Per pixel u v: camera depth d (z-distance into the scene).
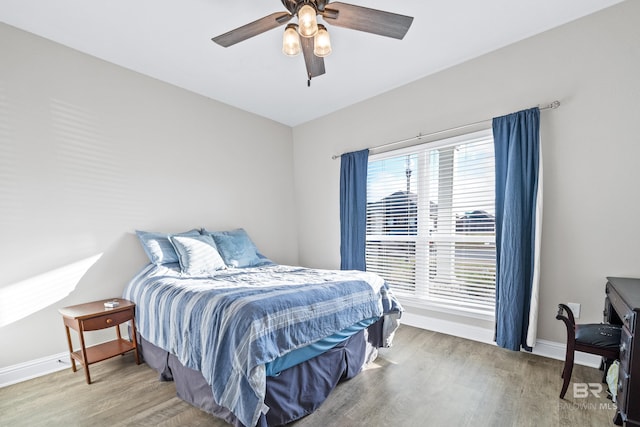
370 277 2.39
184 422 1.63
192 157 3.24
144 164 2.85
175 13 2.02
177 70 2.80
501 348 2.53
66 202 2.37
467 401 1.79
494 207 2.56
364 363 2.21
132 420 1.65
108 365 2.31
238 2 1.93
